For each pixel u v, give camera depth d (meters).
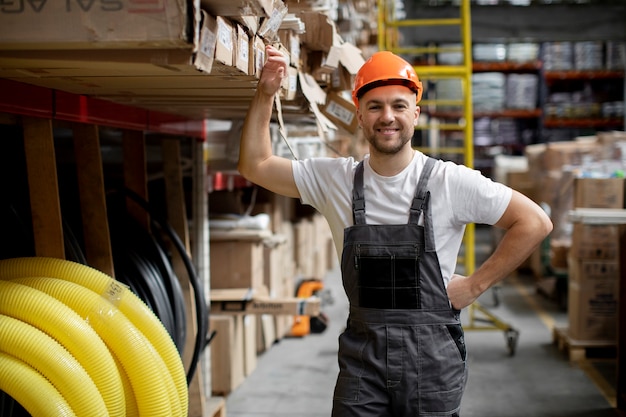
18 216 2.68
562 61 14.15
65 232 2.80
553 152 8.31
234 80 2.29
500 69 14.75
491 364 5.80
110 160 4.73
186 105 3.17
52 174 2.49
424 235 2.35
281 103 3.09
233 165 4.84
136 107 3.25
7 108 2.20
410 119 2.39
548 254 8.51
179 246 3.34
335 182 2.54
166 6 1.58
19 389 1.89
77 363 2.00
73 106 2.64
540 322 7.43
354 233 2.42
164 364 2.36
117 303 2.36
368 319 2.38
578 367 5.70
